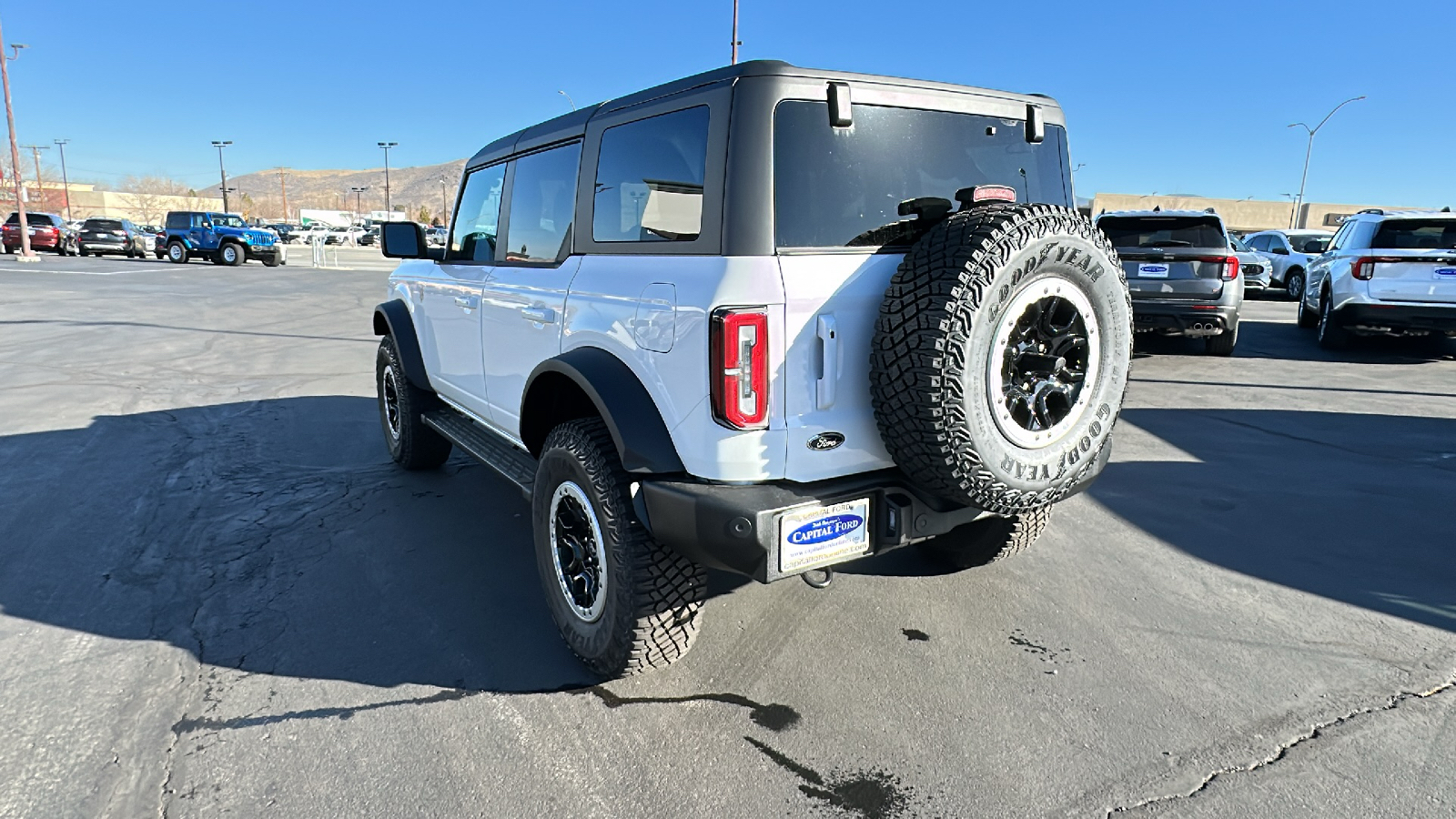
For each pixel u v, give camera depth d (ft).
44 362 32.30
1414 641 10.98
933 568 13.33
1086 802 7.90
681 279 8.71
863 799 7.95
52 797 7.89
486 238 14.21
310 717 9.25
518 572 13.19
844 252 8.81
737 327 8.13
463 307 14.40
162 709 9.36
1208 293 32.07
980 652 10.68
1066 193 11.34
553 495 10.39
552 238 11.83
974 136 10.20
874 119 9.27
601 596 9.78
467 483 17.69
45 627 11.25
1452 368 32.99
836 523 8.73
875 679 10.07
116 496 16.66
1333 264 35.78
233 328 43.75
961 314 7.86
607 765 8.44
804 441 8.59
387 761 8.50
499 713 9.35
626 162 10.07
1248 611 11.86
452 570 13.25
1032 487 8.83
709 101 8.80
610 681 10.03
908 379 8.13
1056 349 8.85
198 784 8.09
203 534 14.67
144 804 7.81
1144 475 18.48
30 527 14.90
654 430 9.05
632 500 9.27
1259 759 8.51
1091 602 12.12
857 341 8.73
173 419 23.47
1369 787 8.06
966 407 8.06
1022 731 9.01
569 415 11.47
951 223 8.40
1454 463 19.36
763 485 8.62
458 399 15.40
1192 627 11.37
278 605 12.00
